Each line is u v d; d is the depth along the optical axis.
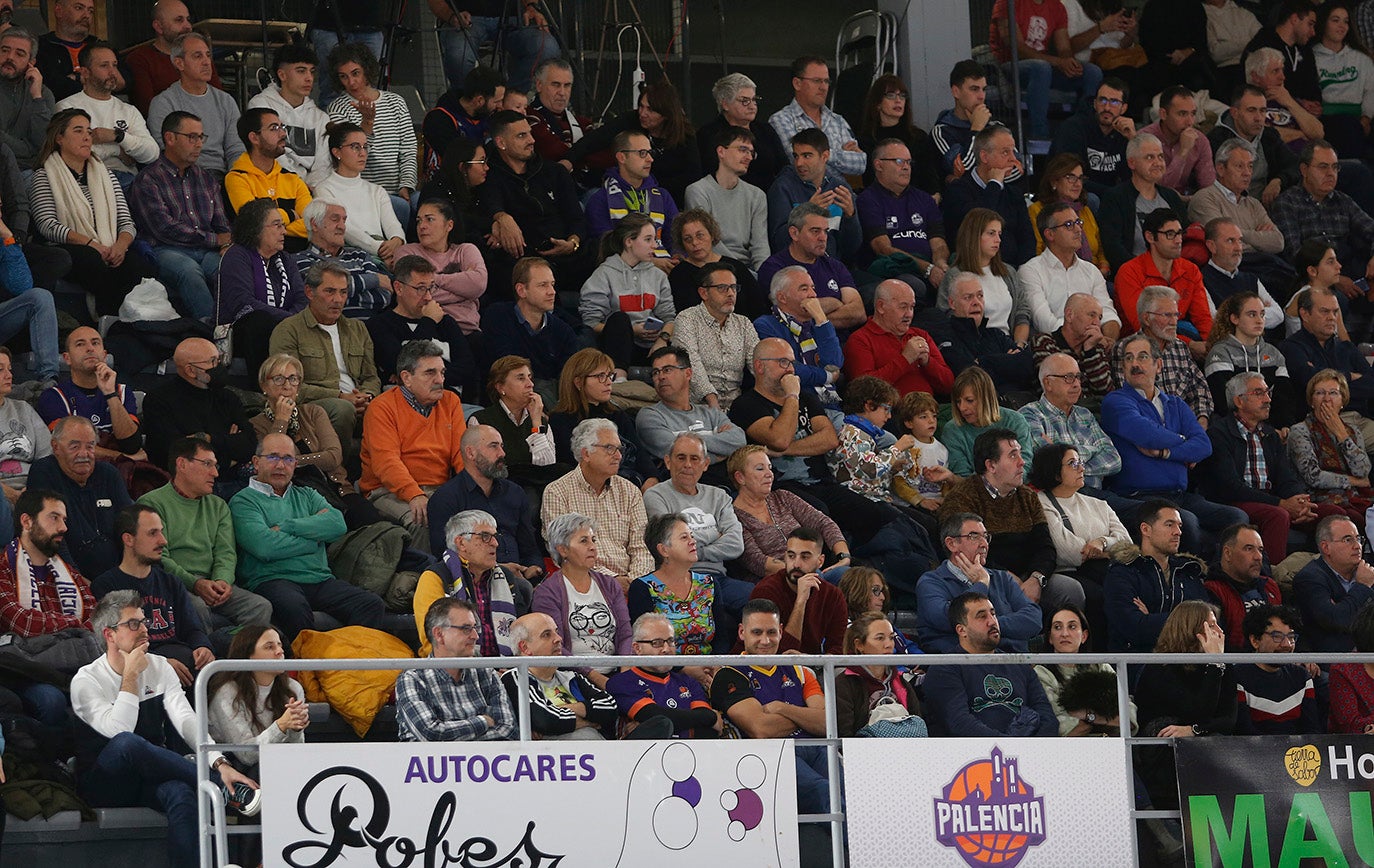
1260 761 23.73
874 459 34.00
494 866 21.55
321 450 31.42
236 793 24.14
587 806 21.89
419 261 34.12
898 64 48.88
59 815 24.27
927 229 42.00
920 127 48.19
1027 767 23.20
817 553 29.95
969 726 27.27
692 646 29.23
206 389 31.17
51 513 26.80
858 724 27.25
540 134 42.16
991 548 32.78
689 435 31.77
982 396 35.28
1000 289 39.62
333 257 35.59
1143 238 43.19
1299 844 23.67
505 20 46.00
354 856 21.20
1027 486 33.31
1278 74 48.50
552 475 32.09
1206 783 23.55
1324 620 32.59
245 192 36.84
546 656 24.41
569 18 48.72
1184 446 36.09
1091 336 38.00
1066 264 40.25
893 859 22.62
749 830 22.31
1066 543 33.09
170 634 27.02
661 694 26.62
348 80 40.00
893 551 32.41
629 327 36.19
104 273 34.19
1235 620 32.34
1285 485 37.41
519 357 32.53
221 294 33.88
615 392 34.28
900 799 22.75
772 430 34.00
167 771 24.31
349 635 27.78
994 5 47.88
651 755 22.14
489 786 21.66
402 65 48.34
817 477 34.25
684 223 37.88
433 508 30.03
